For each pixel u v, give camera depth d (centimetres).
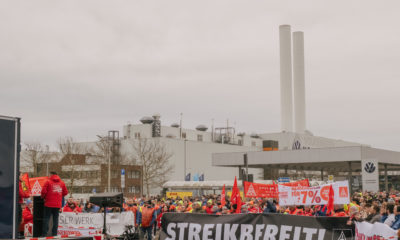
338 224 1098
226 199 2827
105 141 8944
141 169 8838
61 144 8762
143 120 9856
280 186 1433
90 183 8044
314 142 12056
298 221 1136
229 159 7388
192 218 1238
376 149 6719
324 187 1376
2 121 930
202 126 11169
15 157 944
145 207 2277
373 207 1327
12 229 930
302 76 12681
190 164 9638
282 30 12500
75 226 2014
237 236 1189
